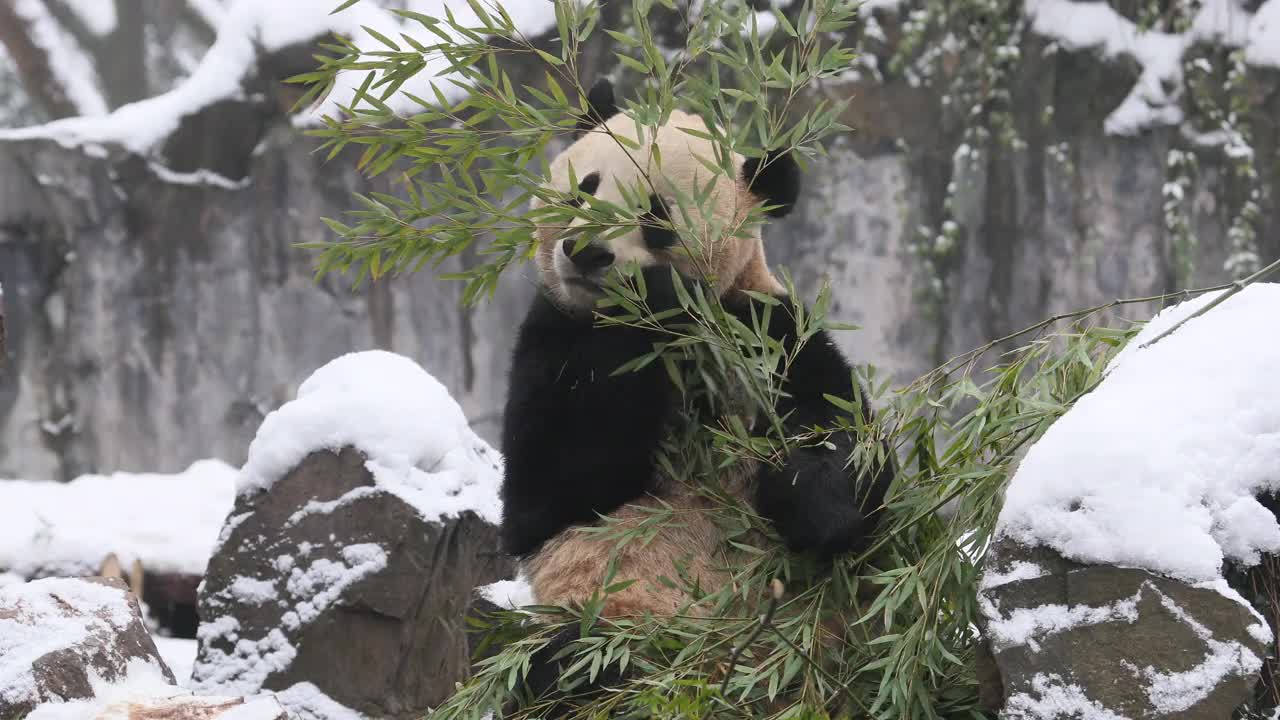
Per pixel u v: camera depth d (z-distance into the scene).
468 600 6.86
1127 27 16.00
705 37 5.00
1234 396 3.88
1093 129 16.03
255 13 16.34
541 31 15.23
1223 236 16.03
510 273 16.72
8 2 24.14
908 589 4.37
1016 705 3.71
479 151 5.13
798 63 5.33
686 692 4.43
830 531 4.70
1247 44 15.80
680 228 5.24
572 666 4.62
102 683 4.91
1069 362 4.67
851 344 16.55
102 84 30.36
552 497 5.25
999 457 4.55
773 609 3.67
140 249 16.77
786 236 16.59
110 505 12.30
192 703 4.76
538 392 5.33
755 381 4.96
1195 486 3.72
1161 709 3.57
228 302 16.86
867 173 16.39
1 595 5.10
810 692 4.49
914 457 5.19
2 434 16.91
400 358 7.36
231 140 16.53
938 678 4.62
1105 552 3.68
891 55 16.09
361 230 5.27
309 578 6.63
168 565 11.24
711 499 5.25
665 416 5.28
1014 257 16.27
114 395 16.92
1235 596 3.58
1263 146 15.87
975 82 16.03
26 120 34.00
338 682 6.54
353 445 6.77
